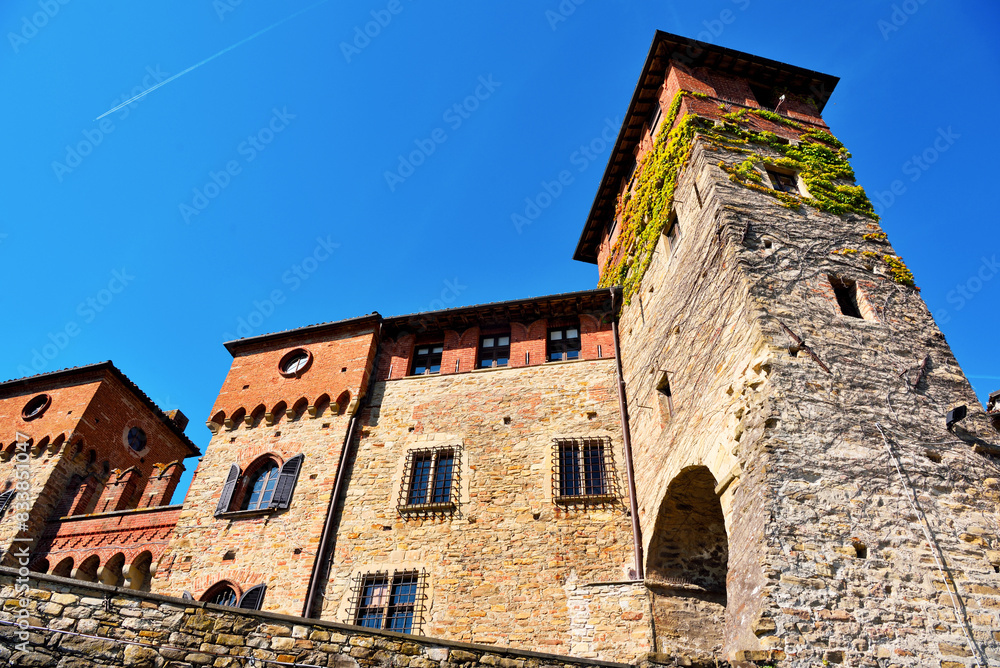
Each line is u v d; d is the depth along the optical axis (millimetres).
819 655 10125
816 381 13445
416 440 22078
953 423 13242
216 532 20969
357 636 12375
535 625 17219
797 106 23594
